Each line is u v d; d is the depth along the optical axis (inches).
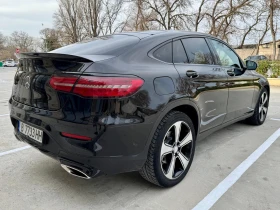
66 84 80.4
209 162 124.9
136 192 99.3
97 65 81.0
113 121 78.5
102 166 81.0
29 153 135.6
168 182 100.0
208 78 115.8
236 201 92.8
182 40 113.6
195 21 951.6
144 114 85.0
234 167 119.6
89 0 1141.1
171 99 93.5
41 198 95.0
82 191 100.1
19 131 100.9
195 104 107.4
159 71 93.7
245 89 153.5
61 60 83.6
